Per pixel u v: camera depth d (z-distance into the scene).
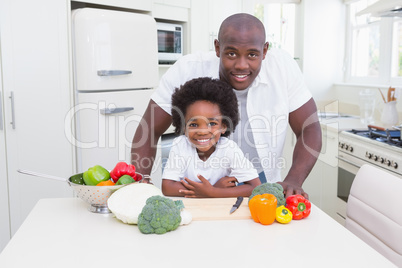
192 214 1.12
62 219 1.12
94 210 1.17
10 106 2.46
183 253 0.90
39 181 2.59
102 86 2.70
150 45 2.97
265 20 4.52
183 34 3.59
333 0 4.36
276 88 1.54
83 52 2.62
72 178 1.24
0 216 2.51
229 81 1.35
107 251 0.91
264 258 0.88
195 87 1.31
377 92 3.63
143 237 0.99
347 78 4.43
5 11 2.40
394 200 1.23
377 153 2.45
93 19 2.62
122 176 1.20
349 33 4.36
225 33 1.26
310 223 1.08
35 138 2.55
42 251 0.92
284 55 1.61
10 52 2.44
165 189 1.38
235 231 1.02
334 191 2.90
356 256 0.89
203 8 3.65
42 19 2.51
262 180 1.70
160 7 3.28
